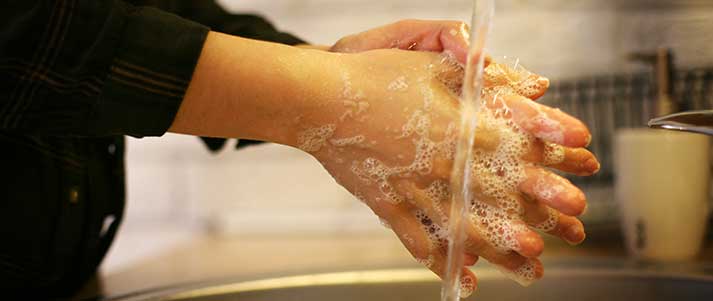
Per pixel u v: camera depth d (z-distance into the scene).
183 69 0.59
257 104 0.60
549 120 0.59
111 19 0.58
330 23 1.68
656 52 0.97
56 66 0.58
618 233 1.07
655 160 0.92
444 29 0.63
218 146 0.95
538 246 0.60
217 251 1.28
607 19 1.50
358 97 0.60
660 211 0.92
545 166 0.62
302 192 1.70
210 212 1.73
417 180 0.62
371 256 1.14
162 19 0.59
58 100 0.59
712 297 0.76
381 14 1.66
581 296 0.80
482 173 0.61
